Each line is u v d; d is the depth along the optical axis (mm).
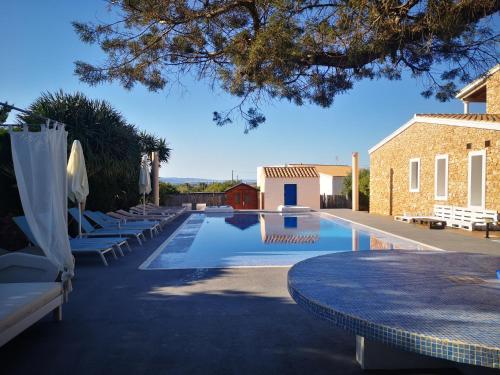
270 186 28578
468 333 2439
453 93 6871
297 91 6820
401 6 5172
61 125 5785
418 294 3291
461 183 15656
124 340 4418
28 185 5258
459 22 4945
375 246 11383
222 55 6336
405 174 20156
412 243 11680
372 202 24266
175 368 3771
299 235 14359
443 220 15297
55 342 4375
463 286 3529
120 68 6539
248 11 5941
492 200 13898
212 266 8328
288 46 5418
